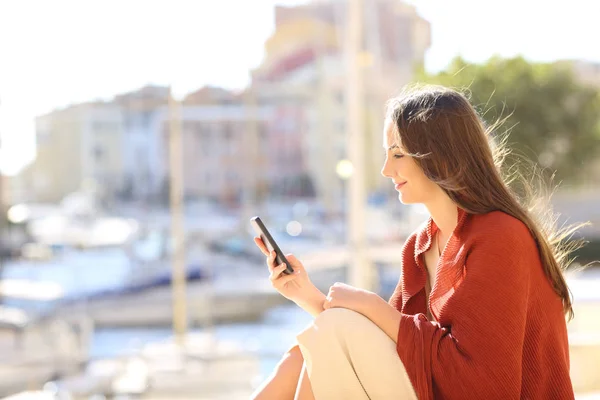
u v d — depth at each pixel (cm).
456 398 172
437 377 173
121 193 4231
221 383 769
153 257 1883
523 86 1839
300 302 205
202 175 4216
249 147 3709
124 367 848
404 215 1972
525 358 182
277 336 1165
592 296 1098
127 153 4294
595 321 830
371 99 1905
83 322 1120
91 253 2028
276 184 3966
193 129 4206
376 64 1833
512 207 185
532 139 1852
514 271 174
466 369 170
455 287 182
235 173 4147
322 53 3347
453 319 174
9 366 830
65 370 838
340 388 181
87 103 4025
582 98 1944
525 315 176
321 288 1502
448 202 193
